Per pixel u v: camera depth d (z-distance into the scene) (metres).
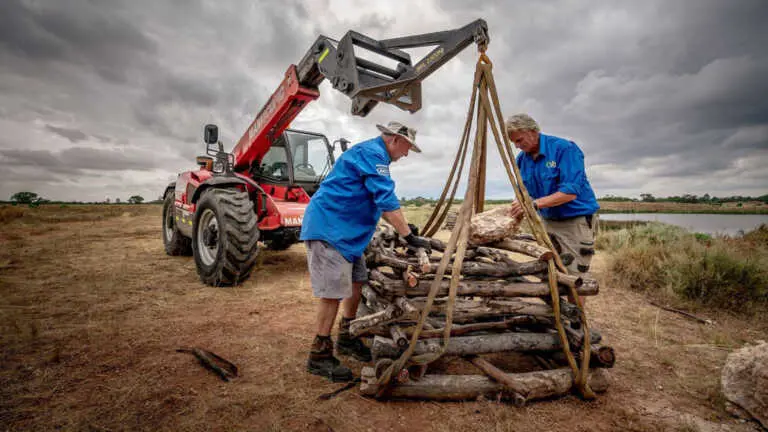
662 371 2.86
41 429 1.92
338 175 2.55
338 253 2.54
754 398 2.20
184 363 2.75
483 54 2.55
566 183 2.91
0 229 12.20
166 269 6.11
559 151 3.03
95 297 4.32
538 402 2.38
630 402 2.41
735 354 2.44
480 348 2.51
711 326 3.84
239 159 6.55
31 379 2.42
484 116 2.54
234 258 4.89
